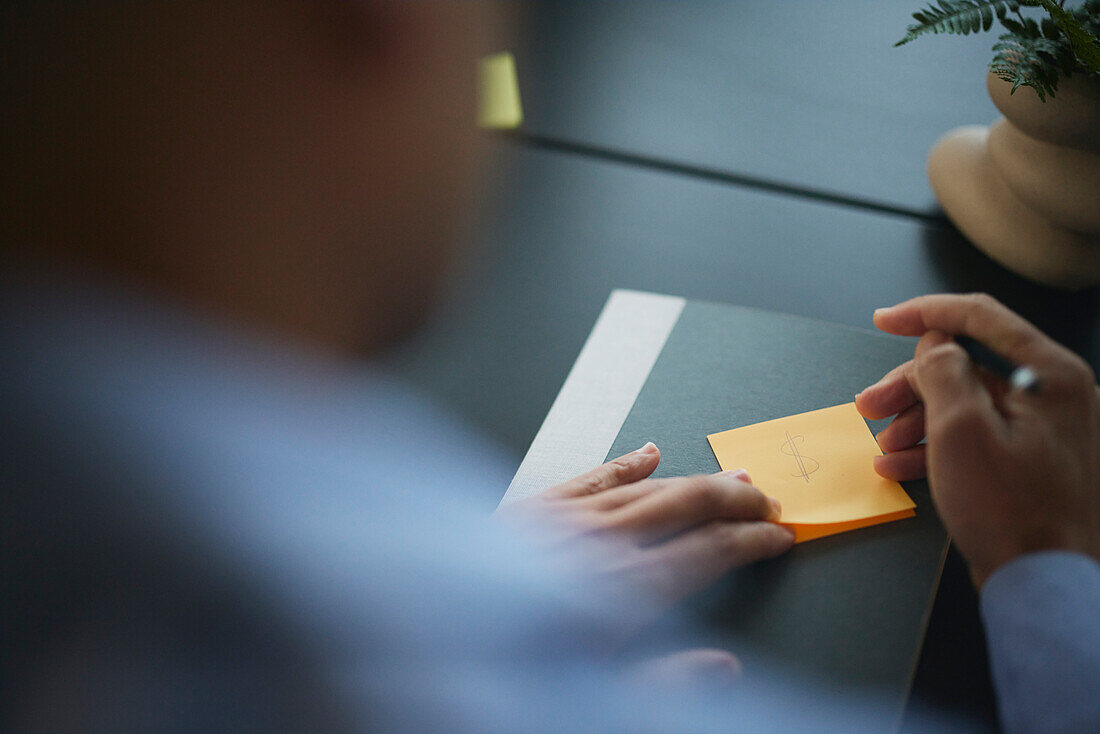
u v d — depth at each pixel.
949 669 0.63
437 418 0.73
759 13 0.94
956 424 0.60
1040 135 0.71
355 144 0.89
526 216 0.82
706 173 0.84
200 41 1.03
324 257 0.82
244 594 0.68
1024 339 0.62
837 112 0.87
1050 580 0.58
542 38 0.94
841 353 0.74
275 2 0.99
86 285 0.88
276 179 0.87
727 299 0.77
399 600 0.66
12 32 1.12
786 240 0.80
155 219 0.91
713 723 0.61
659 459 0.70
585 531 0.66
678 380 0.74
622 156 0.85
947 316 0.65
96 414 0.77
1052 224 0.74
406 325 0.78
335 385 0.75
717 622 0.64
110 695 0.66
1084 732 0.55
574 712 0.62
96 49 1.07
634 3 0.96
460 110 0.89
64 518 0.73
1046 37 0.69
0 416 0.78
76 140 1.01
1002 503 0.59
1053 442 0.59
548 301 0.78
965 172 0.77
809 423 0.70
